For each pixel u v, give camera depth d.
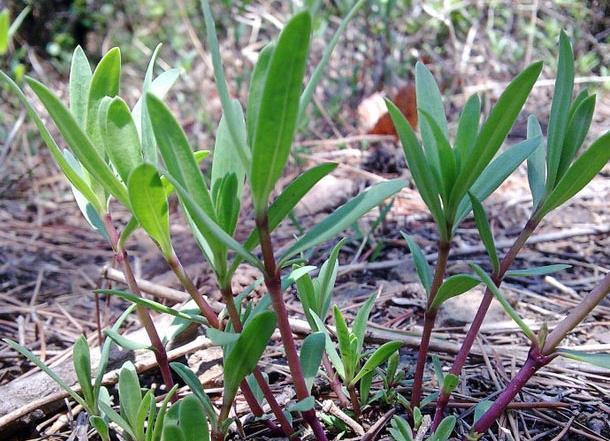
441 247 0.19
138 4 0.94
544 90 0.71
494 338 0.31
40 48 0.94
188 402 0.17
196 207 0.15
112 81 0.19
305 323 0.29
